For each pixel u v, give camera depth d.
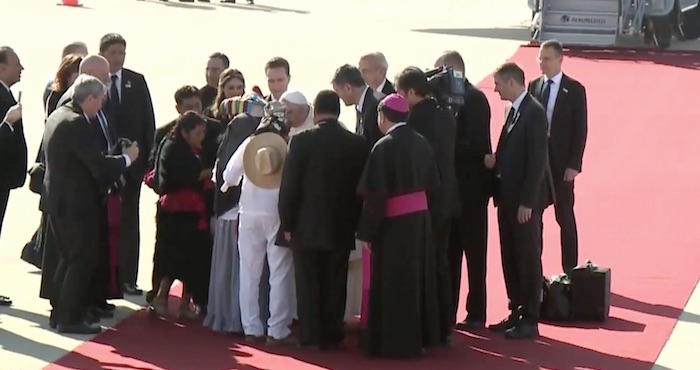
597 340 27.41
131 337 27.05
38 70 68.81
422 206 25.52
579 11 85.38
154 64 73.25
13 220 37.62
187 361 25.38
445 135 26.30
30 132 51.03
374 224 25.09
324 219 25.53
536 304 27.56
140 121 30.53
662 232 37.94
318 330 26.27
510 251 27.67
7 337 26.72
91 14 100.12
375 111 26.78
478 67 73.75
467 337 27.59
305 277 26.02
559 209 31.47
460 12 113.06
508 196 27.16
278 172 26.27
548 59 30.97
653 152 50.56
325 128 25.64
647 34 89.06
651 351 26.61
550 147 31.11
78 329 27.20
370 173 25.11
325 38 87.62
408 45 84.31
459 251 28.19
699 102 63.25
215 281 27.48
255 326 26.89
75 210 26.44
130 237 30.48
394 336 25.62
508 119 27.45
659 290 31.78
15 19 94.62
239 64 73.31
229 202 27.33
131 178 30.33
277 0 121.50
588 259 34.81
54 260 27.88
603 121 57.41
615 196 42.72
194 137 28.03
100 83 26.61
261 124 26.72
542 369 25.23
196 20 98.19
